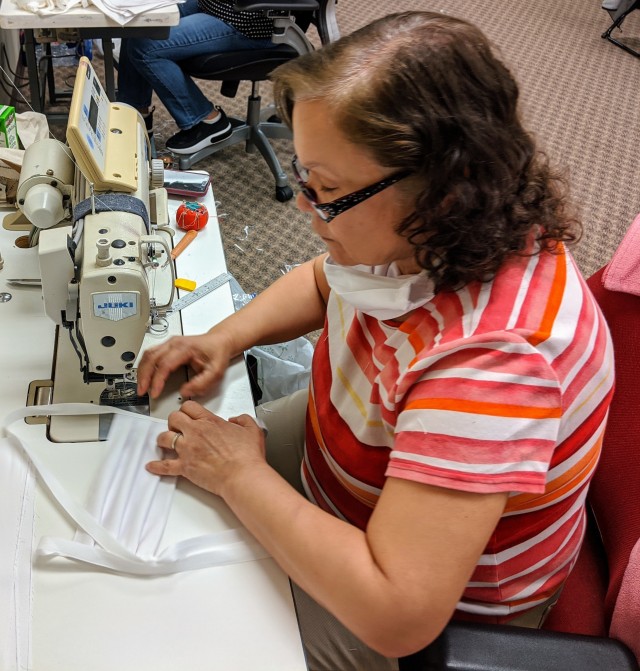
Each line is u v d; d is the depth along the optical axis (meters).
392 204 0.73
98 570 0.83
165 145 2.88
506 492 0.72
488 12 4.29
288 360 1.56
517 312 0.75
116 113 1.15
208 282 1.27
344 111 0.67
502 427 0.71
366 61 0.68
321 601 0.78
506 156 0.71
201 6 2.47
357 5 4.06
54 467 0.93
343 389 0.95
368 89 0.67
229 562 0.85
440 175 0.69
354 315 0.95
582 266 2.62
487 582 0.91
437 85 0.67
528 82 3.67
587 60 3.95
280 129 2.98
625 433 1.06
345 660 0.92
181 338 1.09
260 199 2.79
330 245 0.85
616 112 3.54
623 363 1.07
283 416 1.27
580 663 0.79
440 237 0.73
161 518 0.89
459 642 0.80
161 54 2.42
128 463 0.94
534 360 0.72
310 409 1.07
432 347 0.77
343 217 0.75
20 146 1.46
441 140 0.68
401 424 0.76
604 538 1.09
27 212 1.07
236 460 0.90
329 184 0.74
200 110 2.63
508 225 0.75
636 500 1.03
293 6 2.28
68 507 0.87
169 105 2.57
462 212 0.70
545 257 0.81
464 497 0.71
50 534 0.85
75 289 0.93
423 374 0.77
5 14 2.04
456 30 0.70
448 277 0.77
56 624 0.77
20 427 0.97
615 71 3.89
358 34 0.72
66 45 3.21
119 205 0.98
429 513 0.72
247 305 1.18
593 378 0.80
